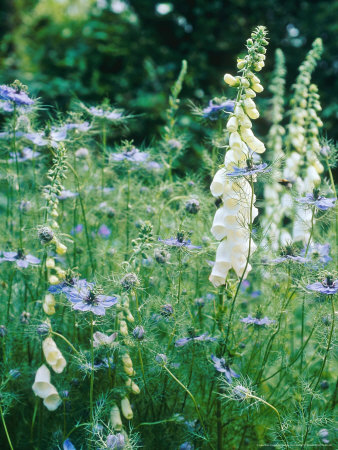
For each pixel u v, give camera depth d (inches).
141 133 283.1
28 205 124.1
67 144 133.6
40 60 337.4
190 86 304.2
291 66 319.6
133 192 148.4
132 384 96.3
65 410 110.1
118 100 296.2
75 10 529.3
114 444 89.1
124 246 134.8
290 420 103.7
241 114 93.3
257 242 117.6
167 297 113.3
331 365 129.2
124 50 320.8
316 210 115.6
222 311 106.3
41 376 92.6
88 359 101.1
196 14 326.6
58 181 95.3
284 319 119.1
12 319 124.4
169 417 112.9
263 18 331.9
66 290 92.6
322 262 114.7
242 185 94.7
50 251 97.3
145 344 100.7
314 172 137.4
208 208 132.6
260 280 137.0
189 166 211.2
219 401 107.3
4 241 132.6
